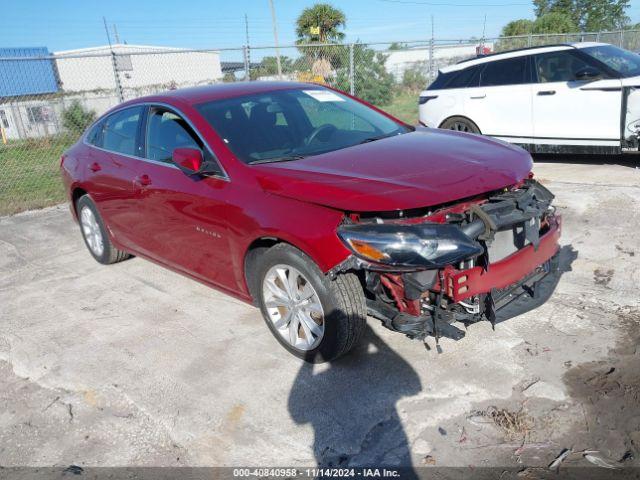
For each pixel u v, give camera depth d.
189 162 3.46
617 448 2.54
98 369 3.58
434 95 9.17
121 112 4.86
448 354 3.36
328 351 3.20
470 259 2.87
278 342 3.68
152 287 4.84
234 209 3.41
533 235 3.12
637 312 3.67
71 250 6.05
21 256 5.97
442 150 3.51
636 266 4.37
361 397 3.05
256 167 3.44
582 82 7.42
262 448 2.75
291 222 3.06
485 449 2.60
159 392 3.27
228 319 4.11
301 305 3.27
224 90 4.32
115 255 5.32
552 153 8.56
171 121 4.12
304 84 4.70
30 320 4.38
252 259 3.54
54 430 3.03
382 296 3.14
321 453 2.68
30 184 10.21
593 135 7.46
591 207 5.84
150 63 27.72
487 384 3.05
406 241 2.72
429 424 2.79
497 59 8.41
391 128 4.30
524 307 3.19
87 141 5.34
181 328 4.03
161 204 4.09
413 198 2.80
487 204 3.00
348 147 3.75
